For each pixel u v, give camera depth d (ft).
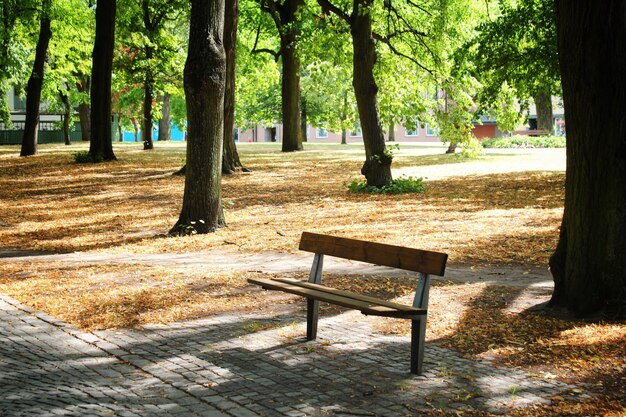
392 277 35.76
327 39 78.95
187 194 52.03
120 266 39.78
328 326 27.20
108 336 25.96
